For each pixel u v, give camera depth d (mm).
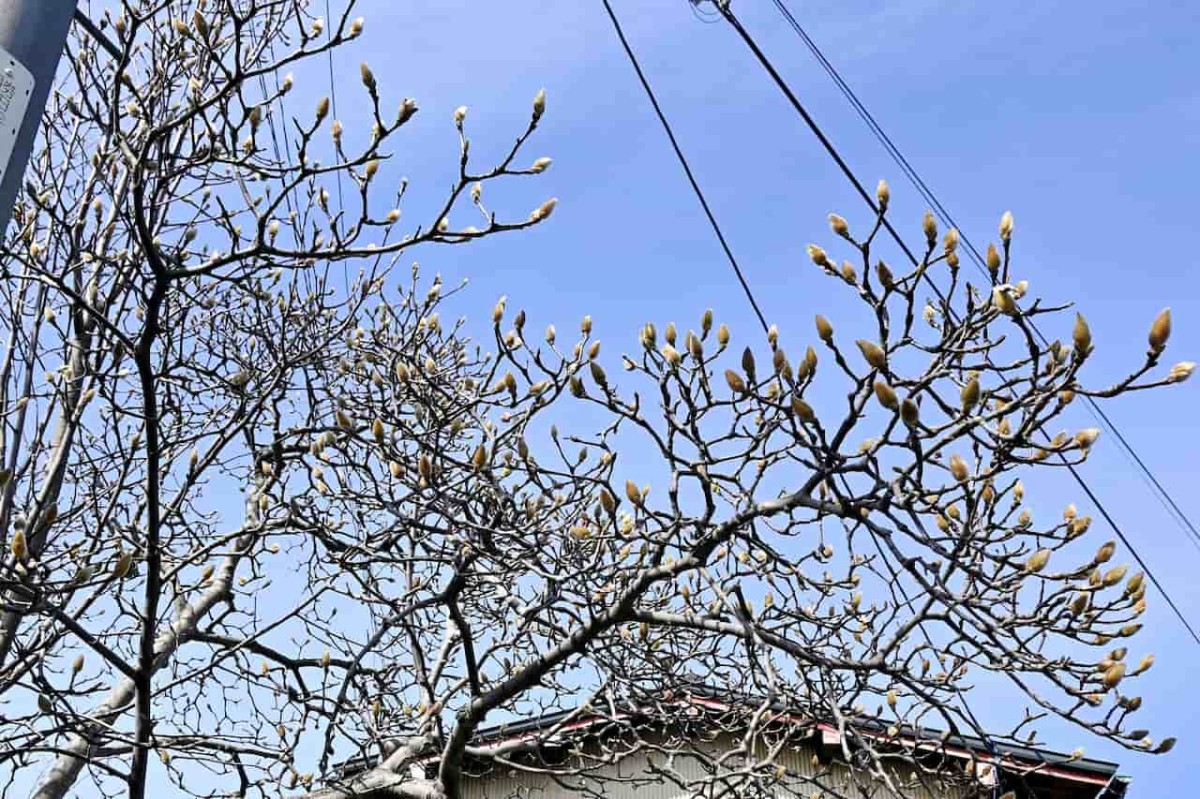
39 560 6172
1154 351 3643
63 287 5211
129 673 5613
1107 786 9109
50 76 3463
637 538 5262
